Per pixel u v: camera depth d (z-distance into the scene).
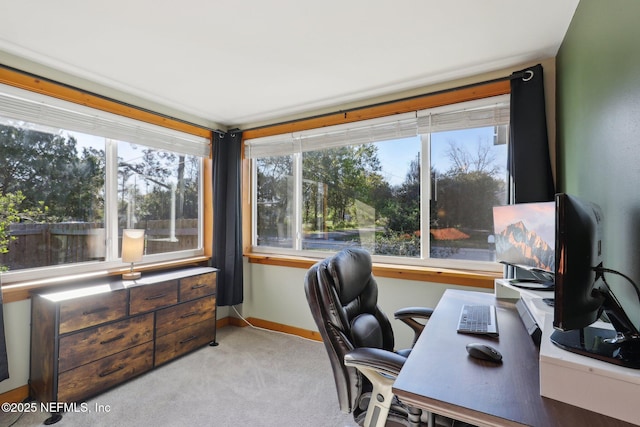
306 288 1.41
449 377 0.95
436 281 2.43
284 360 2.60
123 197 2.67
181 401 2.01
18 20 1.62
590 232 0.92
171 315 2.53
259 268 3.36
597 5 1.31
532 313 1.38
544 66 2.05
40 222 2.18
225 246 3.31
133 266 2.54
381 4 1.51
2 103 1.95
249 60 2.06
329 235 3.05
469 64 2.12
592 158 1.39
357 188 2.89
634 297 1.02
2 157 2.00
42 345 1.94
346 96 2.69
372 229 2.82
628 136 1.06
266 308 3.32
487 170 2.35
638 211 0.99
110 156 2.57
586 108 1.45
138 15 1.58
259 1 1.48
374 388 1.19
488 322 1.39
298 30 1.72
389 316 2.60
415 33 1.76
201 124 3.25
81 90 2.29
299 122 3.09
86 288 2.17
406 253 2.66
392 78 2.33
